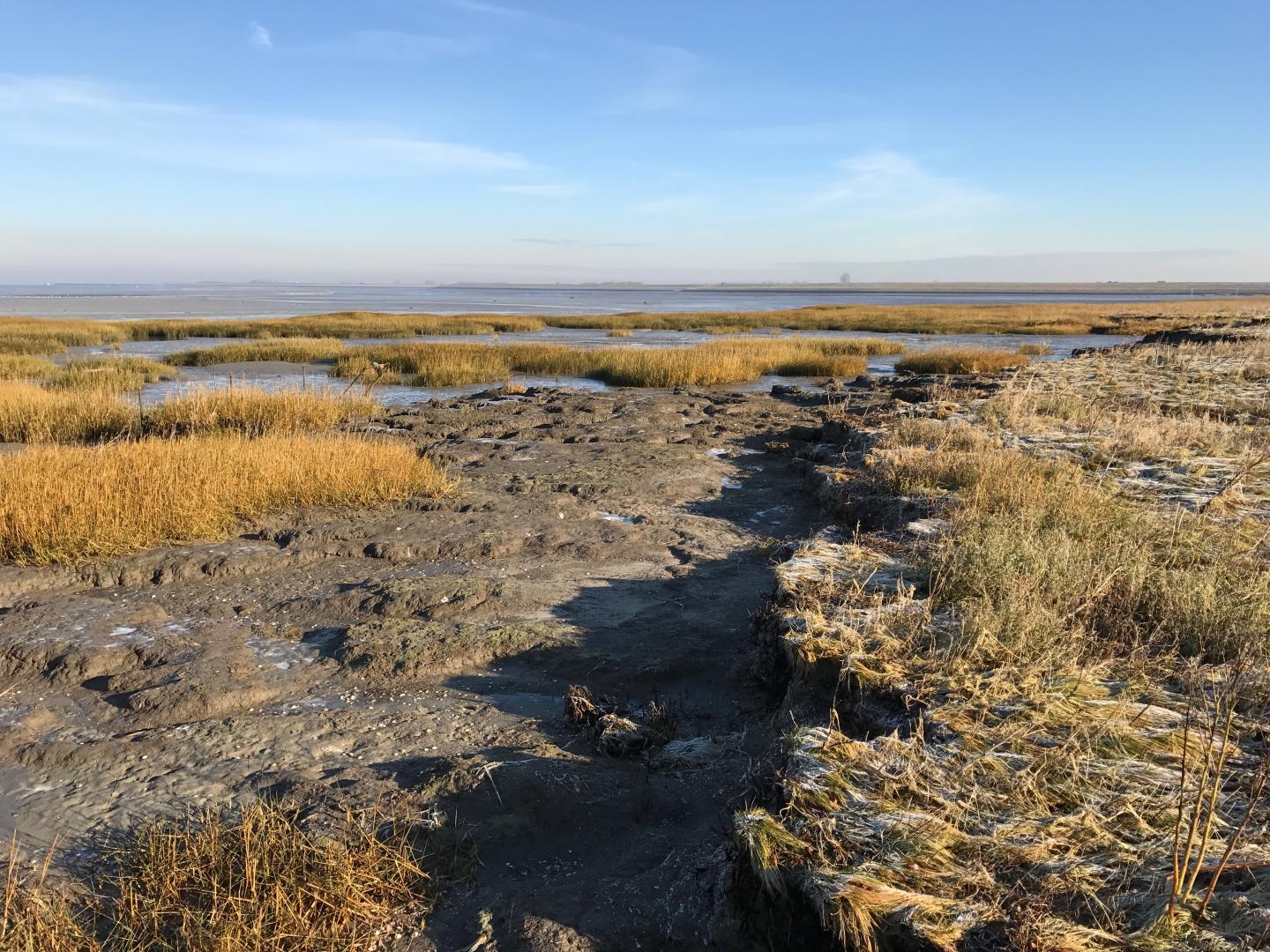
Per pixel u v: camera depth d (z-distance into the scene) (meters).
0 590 7.22
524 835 3.91
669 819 4.12
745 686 5.65
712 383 26.48
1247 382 17.92
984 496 7.67
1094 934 2.49
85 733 5.07
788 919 2.91
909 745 3.56
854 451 11.96
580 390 22.25
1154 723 3.67
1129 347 29.02
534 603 7.11
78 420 16.17
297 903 3.28
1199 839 2.89
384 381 25.94
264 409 15.85
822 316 66.56
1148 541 5.93
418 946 3.25
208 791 4.34
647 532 9.20
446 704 5.41
